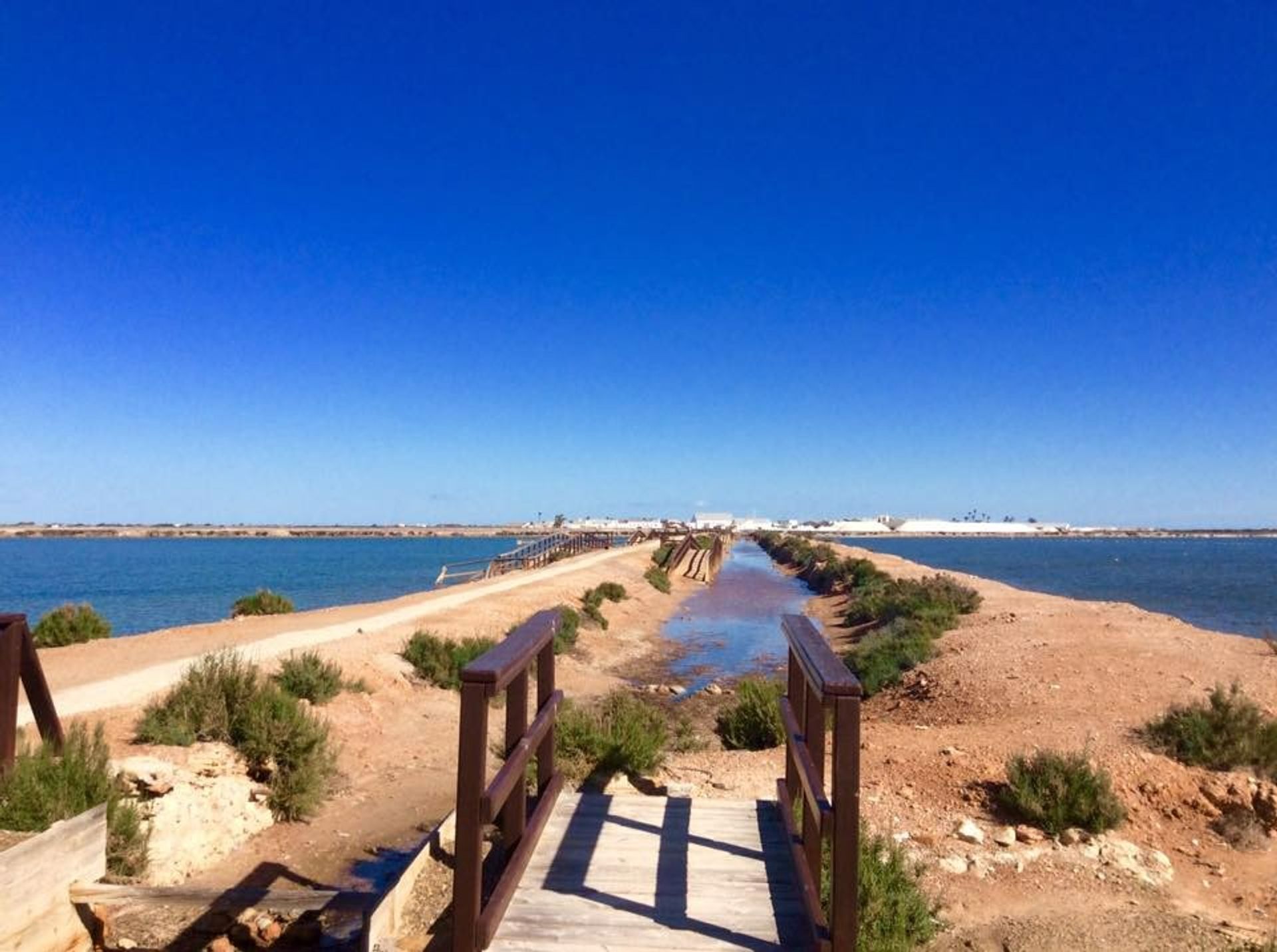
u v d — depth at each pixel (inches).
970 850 309.4
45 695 276.5
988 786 361.4
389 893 211.3
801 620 220.8
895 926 242.5
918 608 1055.0
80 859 215.8
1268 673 587.2
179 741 381.4
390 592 2073.1
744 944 165.6
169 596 2005.4
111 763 320.5
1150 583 2541.8
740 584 2426.2
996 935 260.1
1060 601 1163.9
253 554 4820.4
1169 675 579.5
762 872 200.5
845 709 144.3
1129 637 755.4
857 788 143.9
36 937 199.5
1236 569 3440.0
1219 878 310.5
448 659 693.3
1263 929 275.9
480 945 157.1
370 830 374.9
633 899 185.3
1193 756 394.6
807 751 194.4
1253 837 335.3
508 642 178.1
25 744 280.7
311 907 210.1
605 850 213.9
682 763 398.9
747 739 478.9
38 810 246.1
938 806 348.2
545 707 229.0
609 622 1252.5
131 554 4835.1
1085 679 580.1
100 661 647.1
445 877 238.8
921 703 612.7
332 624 891.4
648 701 755.4
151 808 320.8
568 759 331.6
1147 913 277.7
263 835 363.6
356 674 607.2
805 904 173.3
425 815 394.9
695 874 199.5
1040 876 295.4
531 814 227.6
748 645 1186.6
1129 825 339.0
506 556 2022.6
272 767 390.0
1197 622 1411.2
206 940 245.3
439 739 534.3
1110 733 432.5
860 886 247.8
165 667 601.6
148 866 288.7
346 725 515.2
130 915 250.4
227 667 451.5
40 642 807.7
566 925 172.9
